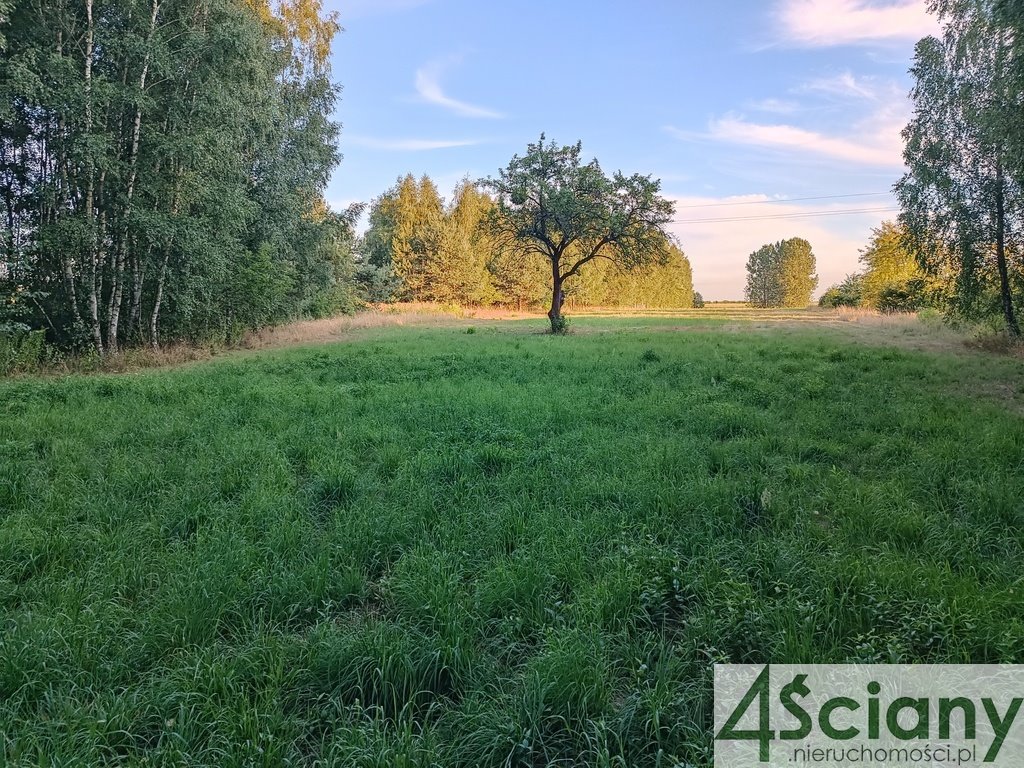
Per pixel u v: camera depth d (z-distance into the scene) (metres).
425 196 59.06
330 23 28.03
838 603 3.42
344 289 39.56
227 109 17.48
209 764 2.38
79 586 3.69
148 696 2.77
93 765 2.38
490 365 14.23
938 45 19.06
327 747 2.55
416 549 4.25
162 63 15.64
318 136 26.36
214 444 6.90
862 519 4.54
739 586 3.57
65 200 15.51
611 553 4.14
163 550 4.28
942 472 5.56
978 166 18.55
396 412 8.69
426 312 48.03
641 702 2.70
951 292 20.48
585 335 26.05
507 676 3.00
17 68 12.91
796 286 105.06
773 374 12.04
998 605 3.31
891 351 16.16
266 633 3.30
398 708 2.82
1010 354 16.17
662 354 16.38
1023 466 5.70
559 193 27.67
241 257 22.39
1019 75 14.20
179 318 20.22
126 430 7.57
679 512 4.83
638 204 27.98
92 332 16.62
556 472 5.84
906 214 20.16
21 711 2.73
